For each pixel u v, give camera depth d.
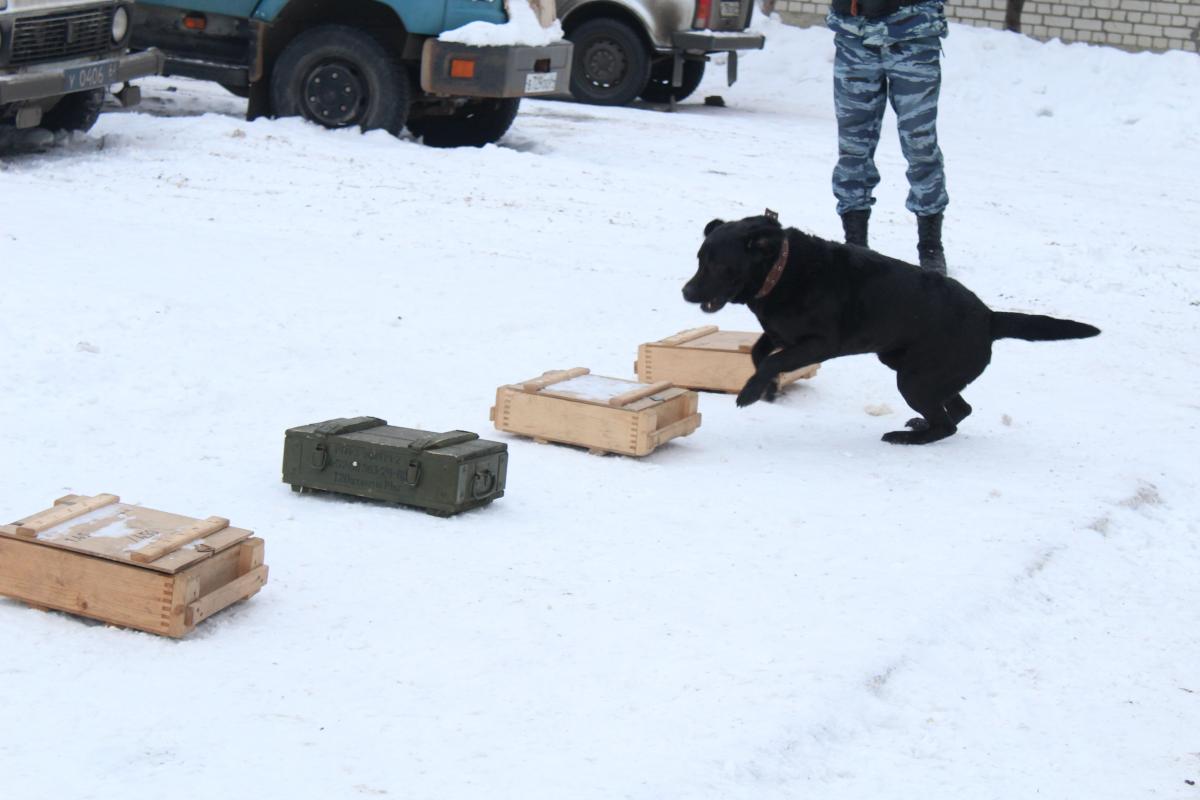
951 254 9.88
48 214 8.73
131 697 3.35
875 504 5.11
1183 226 11.66
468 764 3.14
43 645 3.59
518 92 12.31
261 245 8.50
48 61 10.23
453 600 4.03
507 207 10.26
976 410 6.48
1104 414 6.52
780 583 4.31
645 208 10.63
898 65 8.47
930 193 8.79
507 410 5.63
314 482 4.81
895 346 5.77
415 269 8.27
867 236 9.47
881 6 8.38
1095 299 8.92
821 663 3.76
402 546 4.42
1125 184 13.88
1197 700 3.90
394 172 11.00
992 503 5.18
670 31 16.95
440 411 5.89
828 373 6.98
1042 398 6.75
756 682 3.63
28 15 9.89
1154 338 8.06
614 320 7.59
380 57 12.21
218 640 3.69
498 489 4.89
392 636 3.78
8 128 11.02
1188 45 20.17
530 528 4.66
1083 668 4.04
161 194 9.68
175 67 12.62
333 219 9.41
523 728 3.32
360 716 3.33
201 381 5.91
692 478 5.30
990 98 19.08
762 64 21.38
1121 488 5.42
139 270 7.51
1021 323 5.87
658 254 9.27
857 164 8.74
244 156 11.03
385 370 6.35
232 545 3.85
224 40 12.60
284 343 6.54
